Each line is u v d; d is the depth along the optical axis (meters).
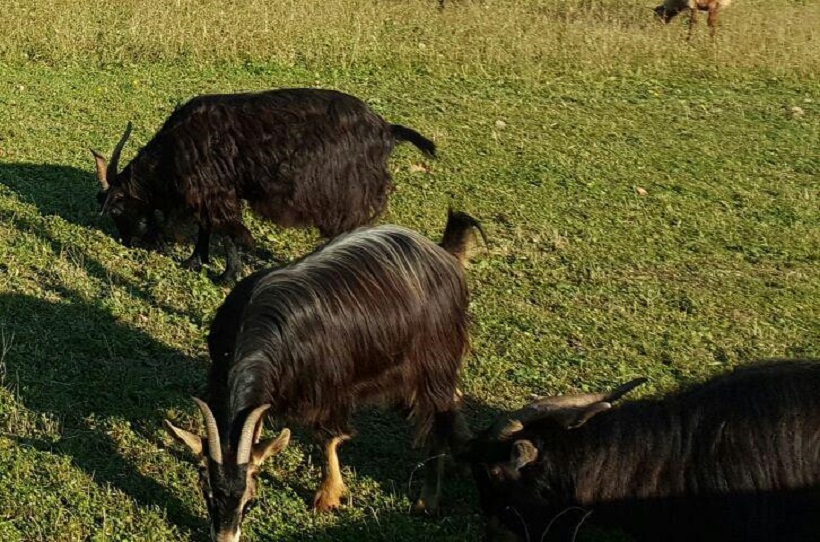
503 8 18.56
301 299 5.48
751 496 4.93
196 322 8.05
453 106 13.95
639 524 5.17
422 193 10.88
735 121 14.12
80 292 8.24
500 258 9.48
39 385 6.96
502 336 8.09
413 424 6.19
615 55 16.33
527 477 5.17
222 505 4.92
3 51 14.65
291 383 5.46
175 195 8.78
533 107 14.16
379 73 15.27
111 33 15.45
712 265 9.62
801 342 8.21
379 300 5.62
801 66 16.48
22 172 10.65
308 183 8.45
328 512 5.98
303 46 15.75
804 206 11.22
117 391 6.99
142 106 13.09
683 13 19.48
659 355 7.95
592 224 10.40
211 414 4.95
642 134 13.34
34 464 6.14
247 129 8.43
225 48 15.32
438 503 6.07
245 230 8.72
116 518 5.74
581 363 7.73
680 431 5.09
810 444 4.88
